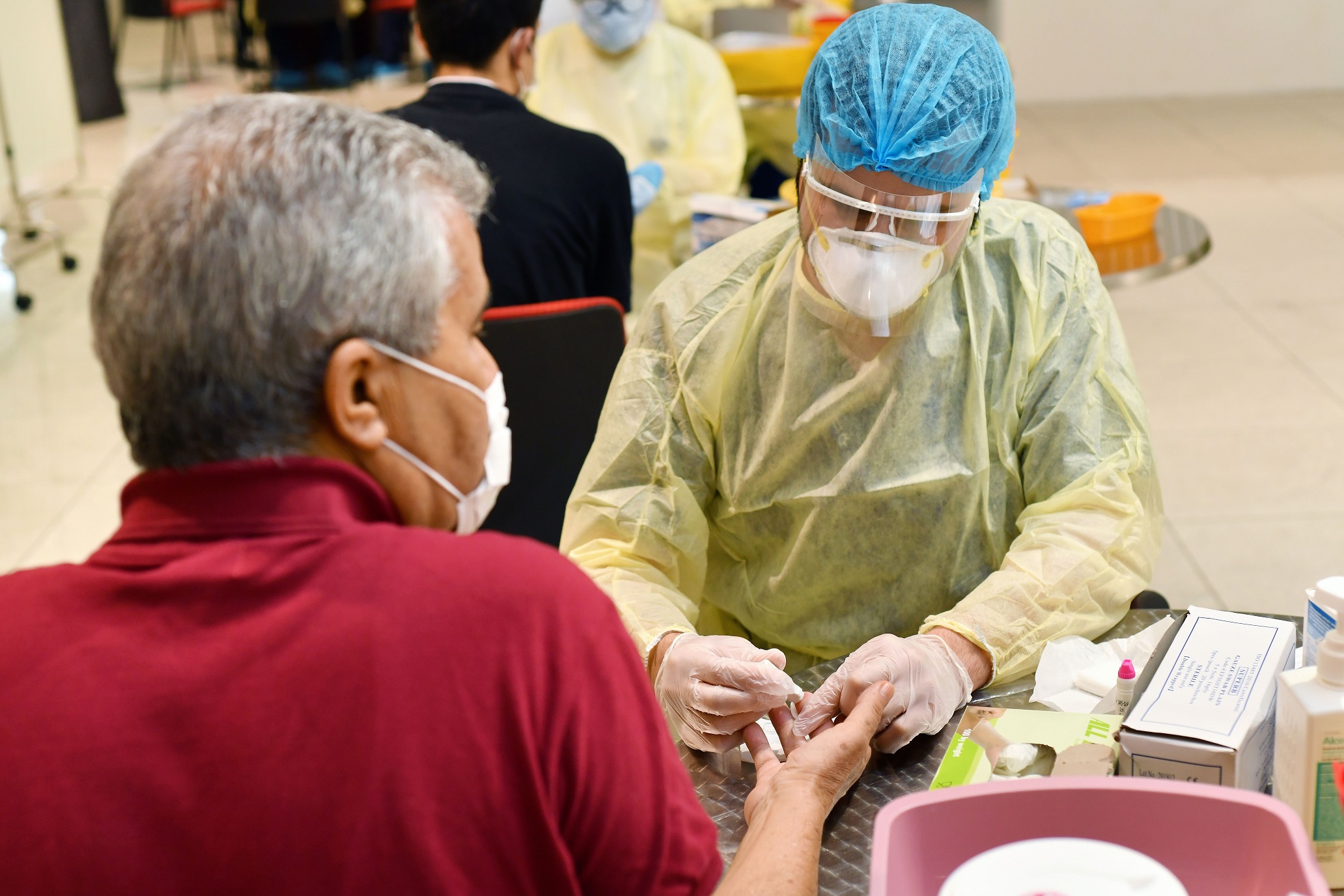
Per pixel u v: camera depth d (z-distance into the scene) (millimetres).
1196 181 6125
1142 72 8102
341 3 7527
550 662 635
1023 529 1273
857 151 1141
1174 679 903
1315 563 2887
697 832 689
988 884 640
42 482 3428
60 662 623
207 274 601
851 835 948
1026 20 8062
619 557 1306
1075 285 1275
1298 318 4332
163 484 646
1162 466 3387
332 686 606
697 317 1316
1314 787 802
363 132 649
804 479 1303
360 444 652
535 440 1824
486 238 2035
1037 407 1272
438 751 607
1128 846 724
